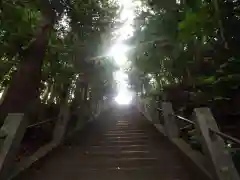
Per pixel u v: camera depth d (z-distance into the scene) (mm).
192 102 7293
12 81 6406
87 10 8836
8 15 6691
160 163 5762
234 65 5457
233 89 5477
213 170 4051
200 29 6566
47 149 6383
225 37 5863
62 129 7719
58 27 8594
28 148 6203
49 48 8594
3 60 7469
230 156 4031
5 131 4551
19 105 6070
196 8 6742
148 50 10281
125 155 6391
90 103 14820
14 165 4906
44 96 9523
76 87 11812
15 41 7059
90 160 6102
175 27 7973
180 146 6223
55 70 8953
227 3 5949
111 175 5215
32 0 6719
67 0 7613
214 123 4418
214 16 6184
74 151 6945
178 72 8570
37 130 6676
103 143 7828
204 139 4320
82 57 10117
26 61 6547
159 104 10695
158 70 10906
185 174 5180
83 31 9078
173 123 7598
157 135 8500
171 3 8078
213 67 6465
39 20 7281
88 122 12852
